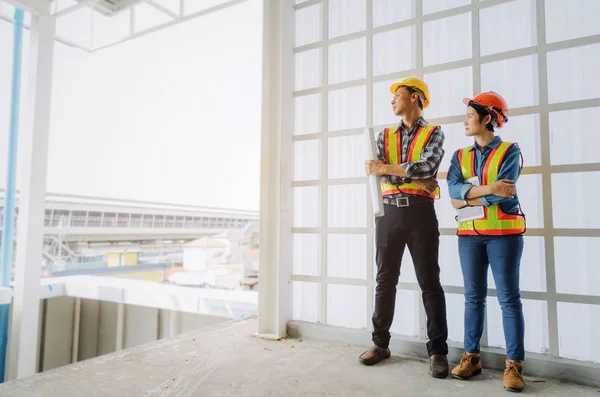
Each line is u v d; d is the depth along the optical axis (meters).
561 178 2.12
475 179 1.96
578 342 2.04
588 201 2.05
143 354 2.34
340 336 2.60
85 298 5.46
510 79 2.26
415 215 2.05
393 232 2.11
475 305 1.97
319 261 2.84
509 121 2.26
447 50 2.46
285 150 2.89
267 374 2.01
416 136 2.11
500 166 1.89
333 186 2.82
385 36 2.67
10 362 3.77
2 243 3.96
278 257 2.79
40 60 4.04
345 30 2.84
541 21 2.17
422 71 2.50
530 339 2.16
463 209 2.00
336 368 2.10
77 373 2.01
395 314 2.53
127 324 5.26
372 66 2.70
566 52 2.13
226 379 1.94
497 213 1.88
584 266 2.05
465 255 2.00
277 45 2.94
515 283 1.86
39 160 4.00
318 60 2.94
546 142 2.12
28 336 3.86
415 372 2.04
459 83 2.41
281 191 2.84
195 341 2.63
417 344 2.32
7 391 1.77
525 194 2.20
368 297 2.61
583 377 1.90
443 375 1.95
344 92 2.82
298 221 2.97
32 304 3.89
